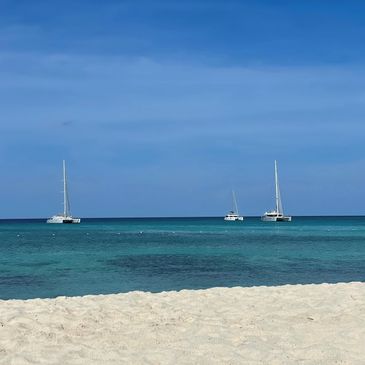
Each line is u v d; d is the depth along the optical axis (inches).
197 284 777.6
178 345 282.7
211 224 5413.4
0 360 254.5
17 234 2859.3
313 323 339.6
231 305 409.4
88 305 412.8
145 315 373.4
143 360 255.0
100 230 3575.3
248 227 4200.3
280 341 289.4
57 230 3572.8
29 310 387.2
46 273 925.8
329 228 3858.3
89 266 1052.5
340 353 261.7
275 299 434.6
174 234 2832.2
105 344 289.7
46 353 267.0
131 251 1488.7
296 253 1379.2
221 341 289.6
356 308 384.2
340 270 960.9
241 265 1063.0
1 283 789.2
